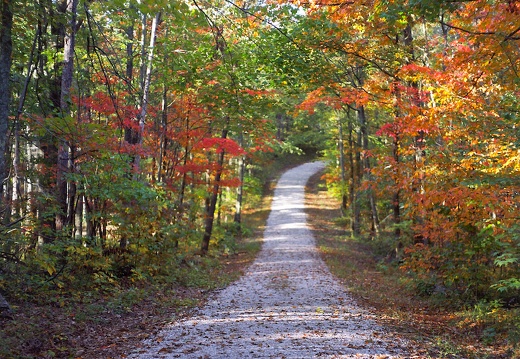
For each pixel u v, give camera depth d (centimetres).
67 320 790
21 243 875
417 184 868
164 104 1537
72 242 946
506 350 686
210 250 2078
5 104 702
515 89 862
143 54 1349
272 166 5738
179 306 1021
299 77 1240
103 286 1039
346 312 952
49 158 1151
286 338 718
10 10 683
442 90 919
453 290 1085
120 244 1270
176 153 1758
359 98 1298
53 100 1041
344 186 3072
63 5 960
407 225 1540
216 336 736
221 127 1571
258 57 1161
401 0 712
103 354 641
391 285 1355
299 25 1082
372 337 729
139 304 1001
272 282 1388
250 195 4116
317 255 2025
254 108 1355
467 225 978
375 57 1334
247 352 640
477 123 857
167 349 659
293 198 4306
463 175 809
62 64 1069
